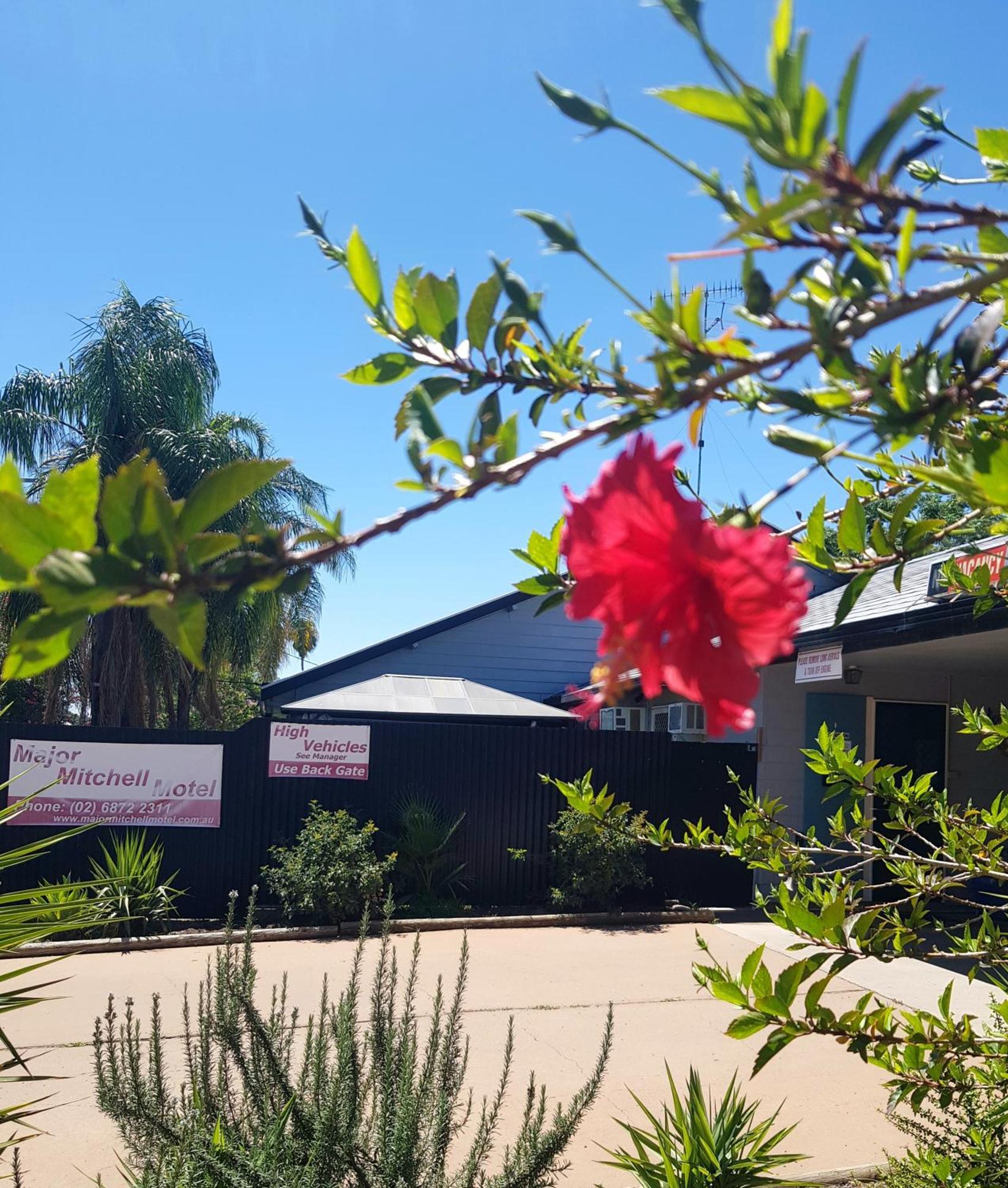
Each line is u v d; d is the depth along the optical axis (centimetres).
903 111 69
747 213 85
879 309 83
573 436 83
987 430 123
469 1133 482
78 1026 650
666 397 81
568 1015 690
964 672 1173
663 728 1377
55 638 65
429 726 1095
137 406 1584
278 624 1822
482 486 81
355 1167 298
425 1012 689
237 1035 335
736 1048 626
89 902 287
